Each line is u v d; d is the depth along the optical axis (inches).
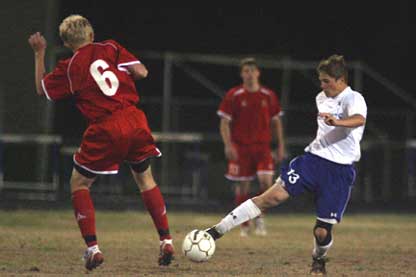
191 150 2096.5
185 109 2196.1
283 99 2368.4
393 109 2464.3
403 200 2169.0
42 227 1231.5
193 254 703.7
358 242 1089.4
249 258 856.3
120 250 909.8
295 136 2289.6
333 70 700.7
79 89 697.6
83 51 706.2
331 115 681.0
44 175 2020.2
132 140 704.4
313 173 703.1
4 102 2138.3
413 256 915.4
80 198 703.7
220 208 1891.0
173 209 1835.6
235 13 2992.1
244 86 1236.5
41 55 713.6
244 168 1244.5
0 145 2015.3
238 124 1238.9
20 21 2166.6
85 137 702.5
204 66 2426.2
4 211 1600.6
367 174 2183.8
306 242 1067.3
